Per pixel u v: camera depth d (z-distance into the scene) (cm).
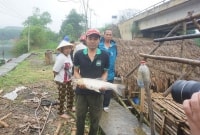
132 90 796
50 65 1725
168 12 2477
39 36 5241
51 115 670
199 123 67
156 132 563
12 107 720
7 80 1077
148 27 3059
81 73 454
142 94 580
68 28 4816
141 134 542
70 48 645
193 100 68
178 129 487
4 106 726
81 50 450
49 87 966
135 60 975
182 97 120
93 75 449
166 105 595
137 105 738
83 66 447
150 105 433
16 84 1010
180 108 563
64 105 729
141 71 428
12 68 1485
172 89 129
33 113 679
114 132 548
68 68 645
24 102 761
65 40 650
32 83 1031
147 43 1202
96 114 463
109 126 580
